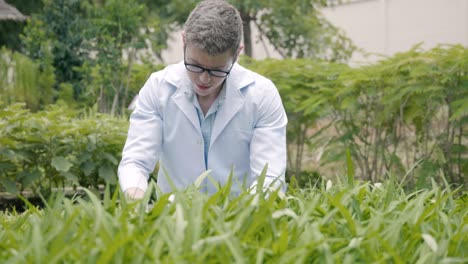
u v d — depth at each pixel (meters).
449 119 5.39
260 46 14.55
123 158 2.96
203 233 1.58
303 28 10.09
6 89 9.16
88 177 6.10
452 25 14.11
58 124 5.77
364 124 6.12
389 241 1.61
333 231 1.66
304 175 6.68
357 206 1.82
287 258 1.39
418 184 5.63
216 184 1.98
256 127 3.09
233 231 1.51
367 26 15.23
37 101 9.21
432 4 14.35
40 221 1.75
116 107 8.69
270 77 6.40
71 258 1.42
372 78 5.73
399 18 14.82
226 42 2.64
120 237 1.43
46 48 9.66
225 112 3.05
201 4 2.72
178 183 3.20
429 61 5.57
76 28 10.29
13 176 5.98
